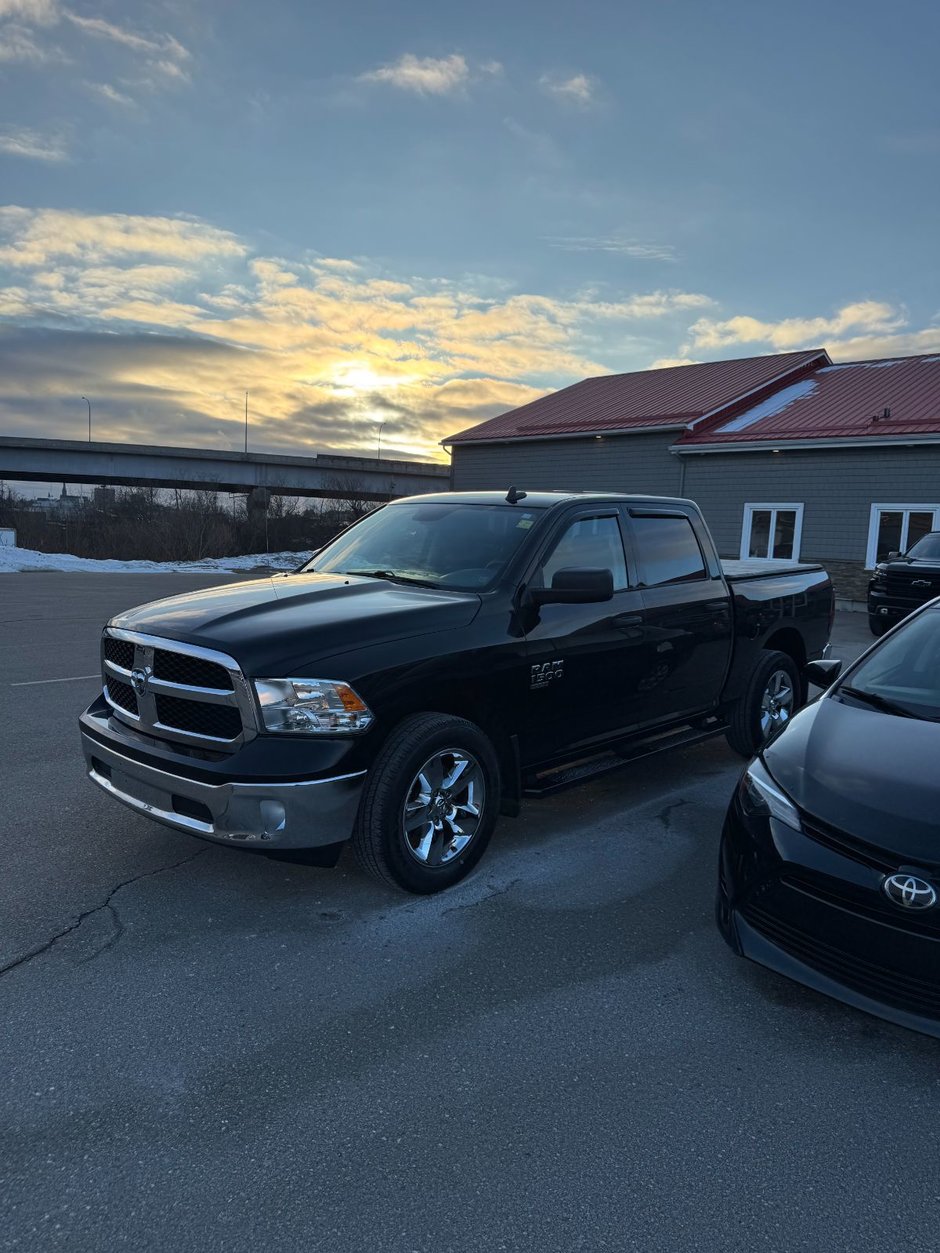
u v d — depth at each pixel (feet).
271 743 11.28
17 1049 9.04
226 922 11.90
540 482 88.89
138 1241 6.70
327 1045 9.27
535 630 14.29
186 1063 8.90
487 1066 9.03
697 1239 6.85
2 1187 7.20
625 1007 10.23
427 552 15.70
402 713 12.18
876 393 74.38
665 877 13.88
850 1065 9.29
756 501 71.82
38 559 91.91
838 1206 7.25
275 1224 6.89
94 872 13.34
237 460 217.15
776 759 11.27
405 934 11.74
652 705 17.10
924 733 11.14
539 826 16.14
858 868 9.31
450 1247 6.72
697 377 91.86
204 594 14.56
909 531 63.36
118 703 13.47
